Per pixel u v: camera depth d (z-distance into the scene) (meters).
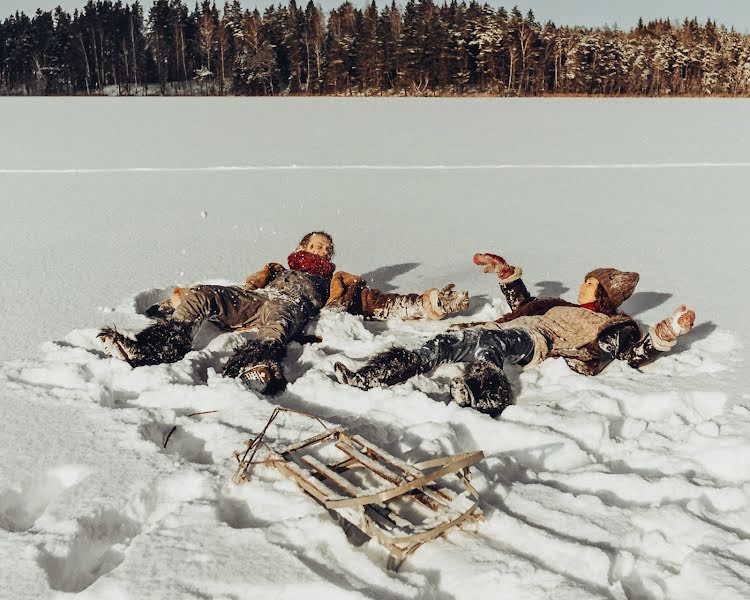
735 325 5.59
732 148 18.00
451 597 2.55
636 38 66.50
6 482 3.11
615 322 4.61
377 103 37.81
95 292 6.15
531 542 2.74
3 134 19.53
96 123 23.16
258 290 5.30
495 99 45.09
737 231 9.18
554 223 9.65
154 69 70.12
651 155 16.67
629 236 8.91
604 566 2.62
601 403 3.97
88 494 2.98
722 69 64.75
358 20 65.50
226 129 21.75
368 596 2.41
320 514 2.85
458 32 63.03
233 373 4.22
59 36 67.94
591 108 34.03
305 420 3.67
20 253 7.54
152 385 4.11
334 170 14.03
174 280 6.58
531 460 3.45
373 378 4.04
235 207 10.39
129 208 10.16
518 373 4.52
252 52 66.00
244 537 2.70
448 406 3.73
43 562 2.61
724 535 2.77
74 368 4.17
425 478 2.84
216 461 3.29
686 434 3.62
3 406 3.77
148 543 2.66
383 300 5.52
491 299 6.26
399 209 10.49
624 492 3.15
